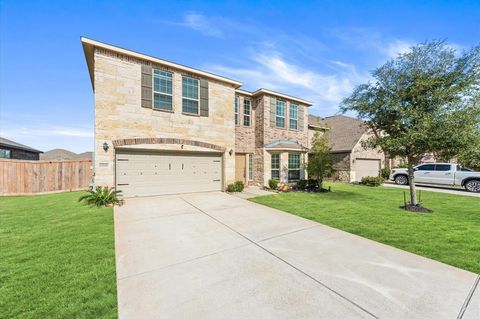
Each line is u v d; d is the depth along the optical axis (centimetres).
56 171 1122
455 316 221
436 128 645
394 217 629
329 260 353
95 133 798
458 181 1234
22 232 474
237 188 1109
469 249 396
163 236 463
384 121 770
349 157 1661
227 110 1130
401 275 304
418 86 684
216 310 230
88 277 295
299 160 1455
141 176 900
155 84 924
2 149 1688
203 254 376
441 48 683
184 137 991
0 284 275
